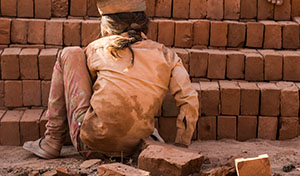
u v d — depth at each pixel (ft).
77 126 12.96
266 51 17.66
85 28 17.33
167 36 17.76
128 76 12.48
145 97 12.51
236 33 17.94
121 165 10.87
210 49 17.88
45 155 13.58
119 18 12.91
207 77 16.88
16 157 13.96
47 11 18.25
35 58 16.05
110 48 12.73
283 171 11.87
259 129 16.03
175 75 13.01
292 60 16.72
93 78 13.33
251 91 15.84
